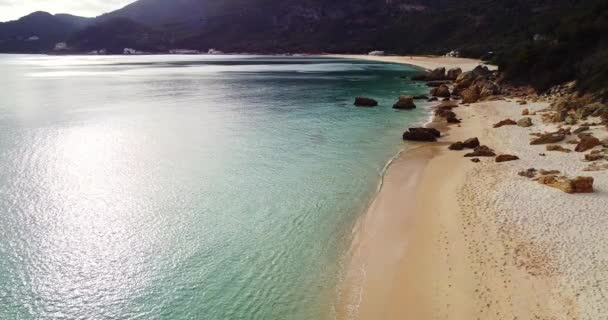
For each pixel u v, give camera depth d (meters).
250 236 23.59
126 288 19.36
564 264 17.88
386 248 21.75
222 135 45.47
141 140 43.47
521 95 60.66
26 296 18.86
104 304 18.36
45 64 199.62
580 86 51.00
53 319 17.50
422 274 19.16
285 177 32.28
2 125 51.09
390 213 25.53
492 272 18.25
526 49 72.19
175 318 17.42
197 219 25.61
